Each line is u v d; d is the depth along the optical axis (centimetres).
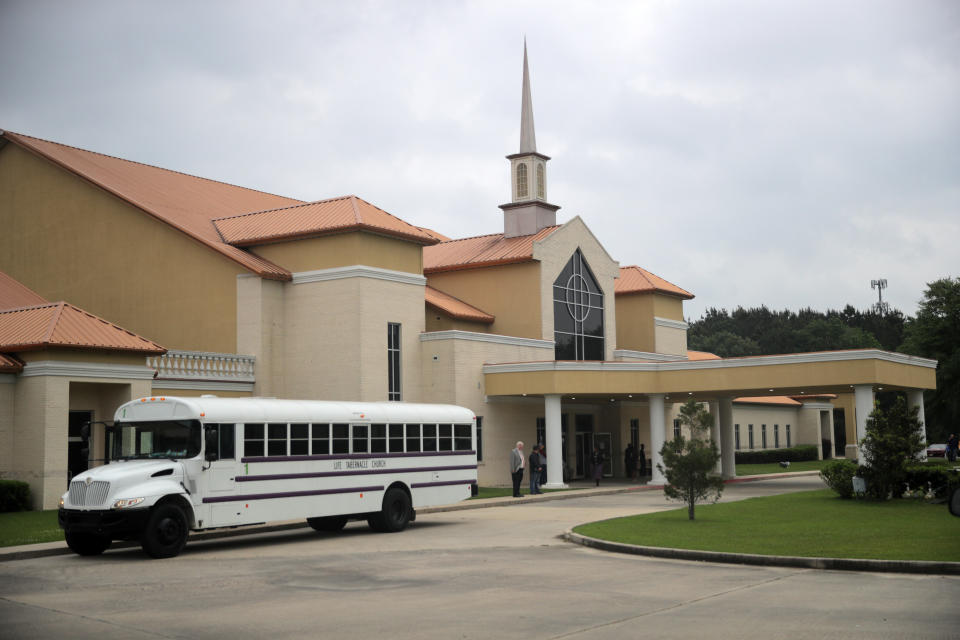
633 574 1512
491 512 2919
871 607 1166
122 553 1912
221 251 3841
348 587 1404
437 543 2045
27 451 2822
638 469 5131
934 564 1458
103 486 1791
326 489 2205
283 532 2375
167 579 1505
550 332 4781
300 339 3881
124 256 4097
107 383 2991
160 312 3991
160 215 3994
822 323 13238
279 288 3909
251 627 1098
